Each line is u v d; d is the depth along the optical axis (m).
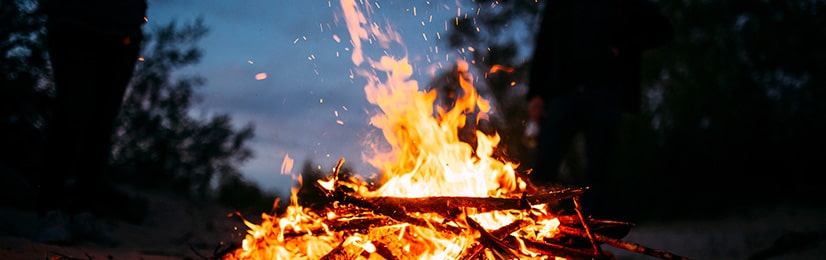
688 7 8.00
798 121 7.61
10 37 5.30
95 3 4.23
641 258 4.39
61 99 4.26
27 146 5.84
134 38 4.42
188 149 8.25
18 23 5.29
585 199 5.34
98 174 4.51
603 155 5.45
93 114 4.37
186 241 4.52
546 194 2.73
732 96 7.79
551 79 5.61
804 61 7.58
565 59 5.54
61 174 4.25
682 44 8.01
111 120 4.50
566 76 5.54
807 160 7.55
